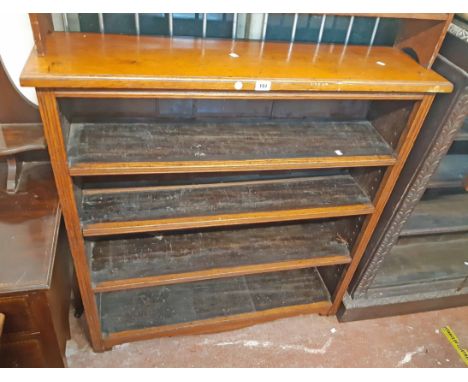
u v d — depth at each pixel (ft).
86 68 2.66
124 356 4.89
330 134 3.99
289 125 4.07
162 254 4.44
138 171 3.19
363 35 4.00
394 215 4.29
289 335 5.34
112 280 4.12
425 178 3.89
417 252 5.96
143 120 3.83
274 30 3.81
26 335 3.46
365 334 5.48
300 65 3.19
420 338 5.51
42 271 3.12
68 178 3.10
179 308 5.08
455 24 3.44
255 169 3.46
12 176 3.80
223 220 3.85
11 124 3.90
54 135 2.84
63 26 3.40
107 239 4.52
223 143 3.65
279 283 5.58
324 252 4.79
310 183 4.50
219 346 5.12
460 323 5.79
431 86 3.18
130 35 3.46
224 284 5.46
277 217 3.98
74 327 5.11
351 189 4.45
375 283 5.41
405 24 3.78
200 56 3.13
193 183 4.31
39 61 2.69
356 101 4.27
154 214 3.80
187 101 3.93
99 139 3.43
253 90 2.90
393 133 3.81
